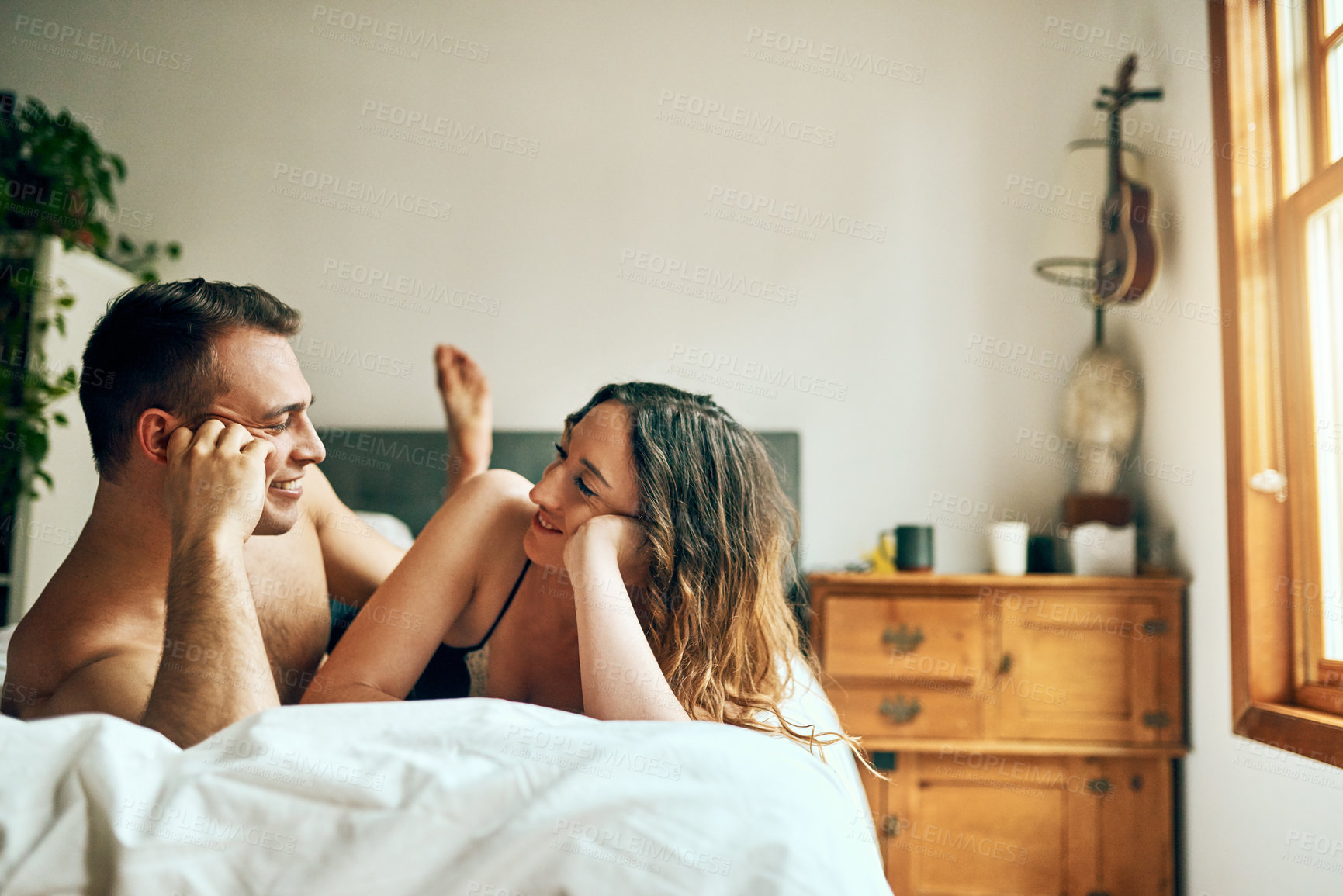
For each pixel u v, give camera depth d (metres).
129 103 2.80
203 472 0.72
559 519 0.91
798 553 2.42
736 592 0.92
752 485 0.95
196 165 2.78
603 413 0.92
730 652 0.89
